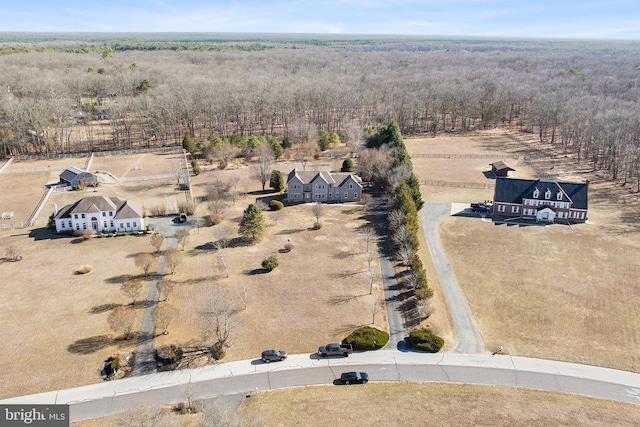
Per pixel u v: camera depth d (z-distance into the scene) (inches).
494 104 7391.7
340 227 3823.8
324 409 1964.8
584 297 2817.4
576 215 3878.0
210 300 2642.7
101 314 2635.3
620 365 2272.4
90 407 1988.2
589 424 1905.8
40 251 3373.5
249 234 3506.4
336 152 5831.7
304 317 2625.5
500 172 5108.3
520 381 2161.7
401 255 3147.1
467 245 3501.5
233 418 1888.5
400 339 2461.9
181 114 7042.3
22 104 6003.9
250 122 6643.7
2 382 2124.8
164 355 2290.8
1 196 4505.4
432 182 4972.9
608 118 5541.3
